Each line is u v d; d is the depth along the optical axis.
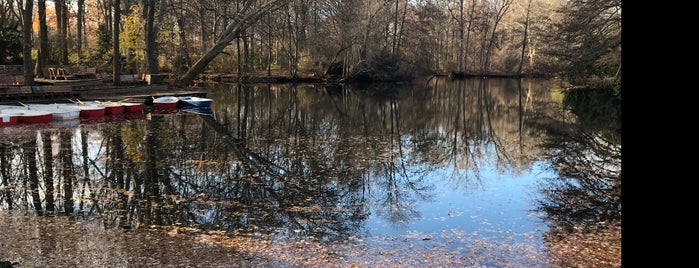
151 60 26.14
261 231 6.85
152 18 25.97
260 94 30.30
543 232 6.93
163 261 5.67
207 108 22.25
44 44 25.48
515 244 6.45
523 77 52.59
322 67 42.44
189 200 8.31
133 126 16.52
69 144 13.06
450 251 6.18
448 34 54.75
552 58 39.06
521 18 52.62
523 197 8.84
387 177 10.41
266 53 44.31
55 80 22.50
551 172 10.95
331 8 36.88
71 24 50.12
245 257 5.86
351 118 20.45
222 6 32.50
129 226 6.90
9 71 24.27
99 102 19.92
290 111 22.31
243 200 8.42
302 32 40.28
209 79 39.59
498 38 55.81
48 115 16.72
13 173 9.91
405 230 6.99
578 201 8.54
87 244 6.14
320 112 22.20
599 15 25.66
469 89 37.44
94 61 30.73
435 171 11.03
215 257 5.83
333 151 13.14
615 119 20.05
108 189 8.88
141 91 24.06
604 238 6.68
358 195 8.92
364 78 42.91
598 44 24.39
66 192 8.60
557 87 37.97
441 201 8.55
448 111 23.47
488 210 8.02
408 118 20.81
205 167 10.80
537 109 24.16
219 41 29.14
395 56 45.00
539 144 14.82
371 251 6.14
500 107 25.16
